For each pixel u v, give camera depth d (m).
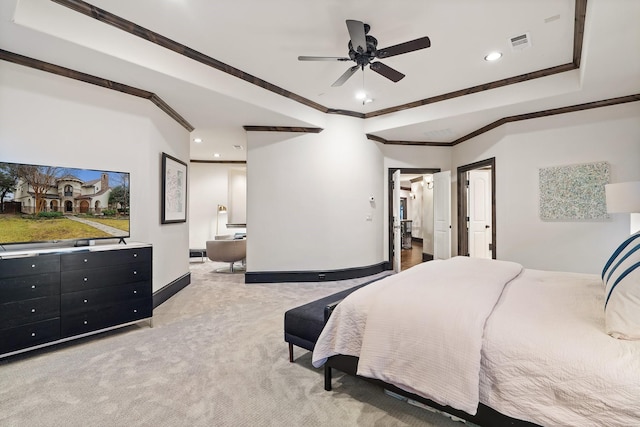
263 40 2.99
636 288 1.29
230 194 7.96
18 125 2.64
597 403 1.08
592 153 3.80
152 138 3.60
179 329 2.97
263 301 3.89
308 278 4.97
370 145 5.41
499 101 3.95
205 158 7.70
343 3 2.45
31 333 2.33
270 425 1.61
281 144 4.94
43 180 2.63
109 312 2.74
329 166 5.03
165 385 1.98
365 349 1.62
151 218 3.58
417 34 2.87
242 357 2.38
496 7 2.49
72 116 2.94
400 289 1.84
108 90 3.19
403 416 1.68
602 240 3.73
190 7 2.49
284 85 4.04
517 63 3.41
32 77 2.71
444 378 1.37
